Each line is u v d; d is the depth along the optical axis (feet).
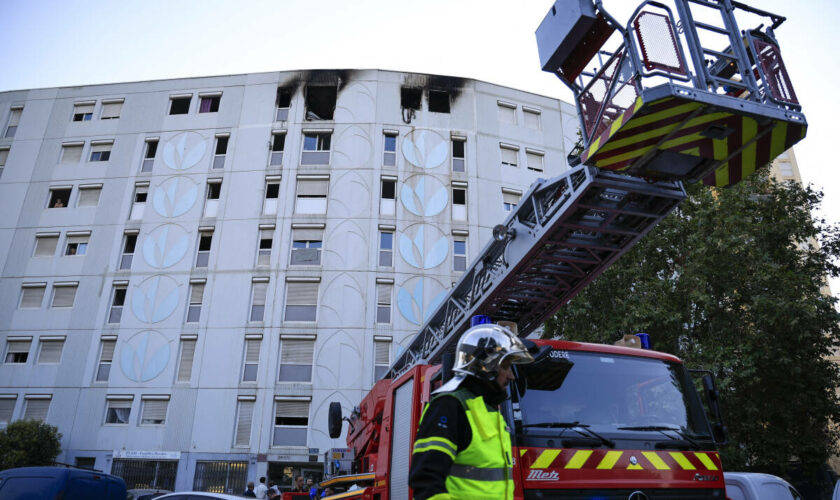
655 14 16.65
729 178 18.57
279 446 69.26
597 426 14.21
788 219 44.86
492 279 25.38
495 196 85.30
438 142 86.94
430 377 15.89
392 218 81.30
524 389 13.99
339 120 86.69
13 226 83.82
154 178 84.99
